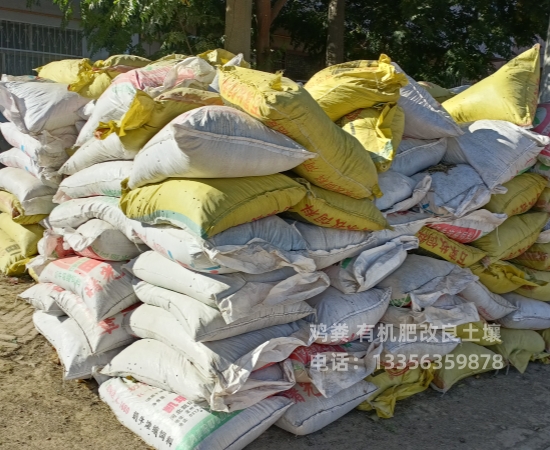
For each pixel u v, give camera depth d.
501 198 3.79
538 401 3.67
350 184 3.02
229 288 2.69
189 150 2.57
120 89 3.59
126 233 3.28
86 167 3.75
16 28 8.61
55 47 9.02
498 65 12.46
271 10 8.84
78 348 3.34
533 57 4.14
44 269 3.89
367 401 3.36
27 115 4.40
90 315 3.39
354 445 3.08
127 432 3.08
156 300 3.09
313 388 3.14
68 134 4.54
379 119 3.49
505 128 3.83
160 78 3.69
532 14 9.85
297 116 2.75
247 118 2.76
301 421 3.01
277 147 2.74
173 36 7.96
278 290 2.83
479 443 3.17
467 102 4.19
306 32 10.70
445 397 3.66
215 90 3.51
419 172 3.76
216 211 2.58
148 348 3.13
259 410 2.91
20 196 4.79
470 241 3.72
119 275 3.35
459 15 10.39
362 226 3.14
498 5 10.31
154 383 3.00
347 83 3.57
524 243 3.92
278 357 2.90
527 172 4.06
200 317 2.74
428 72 10.33
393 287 3.40
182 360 2.95
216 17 8.33
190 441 2.68
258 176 2.81
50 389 3.47
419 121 3.72
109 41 7.79
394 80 3.54
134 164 2.98
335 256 3.12
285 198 2.85
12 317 4.50
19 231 5.16
